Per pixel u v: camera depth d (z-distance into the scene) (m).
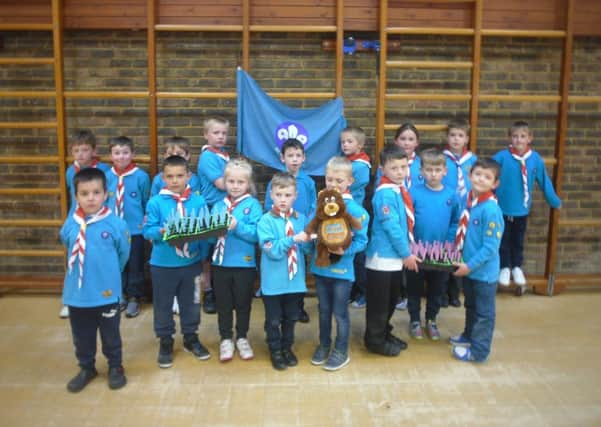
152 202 3.15
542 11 4.26
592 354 3.37
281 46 4.34
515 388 2.96
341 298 3.13
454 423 2.63
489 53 4.44
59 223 4.31
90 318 2.90
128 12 4.16
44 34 4.28
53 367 3.18
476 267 3.12
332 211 2.95
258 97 4.04
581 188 4.66
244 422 2.64
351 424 2.62
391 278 3.24
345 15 4.20
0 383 2.99
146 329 3.73
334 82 4.39
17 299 4.25
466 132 4.06
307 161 4.12
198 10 4.16
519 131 4.14
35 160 4.23
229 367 3.19
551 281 4.39
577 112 4.58
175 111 4.39
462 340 3.43
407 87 4.44
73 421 2.63
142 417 2.68
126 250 2.98
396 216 3.12
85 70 4.31
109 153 4.42
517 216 4.24
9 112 4.38
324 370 3.15
